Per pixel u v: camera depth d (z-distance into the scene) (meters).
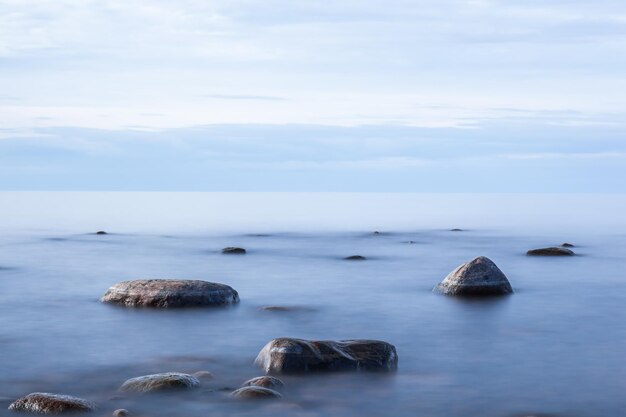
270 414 8.47
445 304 15.55
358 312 14.60
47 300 15.82
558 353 11.42
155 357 10.98
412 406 8.83
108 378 9.90
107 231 37.06
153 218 49.81
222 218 49.84
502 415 8.59
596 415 8.60
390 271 21.17
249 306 15.09
